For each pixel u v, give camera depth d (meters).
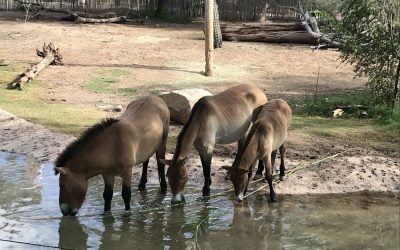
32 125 10.28
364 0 11.45
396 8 11.41
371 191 7.85
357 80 15.06
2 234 6.25
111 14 25.41
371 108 11.46
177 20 26.34
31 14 25.31
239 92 7.74
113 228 6.49
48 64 15.59
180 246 6.04
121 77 14.85
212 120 7.18
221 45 19.14
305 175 8.13
